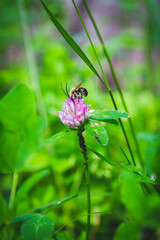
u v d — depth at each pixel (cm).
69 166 44
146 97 67
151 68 74
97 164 43
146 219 35
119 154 43
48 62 56
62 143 46
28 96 39
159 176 32
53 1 78
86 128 28
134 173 29
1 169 38
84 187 44
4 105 38
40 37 70
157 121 58
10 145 38
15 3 72
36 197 41
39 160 44
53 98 50
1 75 57
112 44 69
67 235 33
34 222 29
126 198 36
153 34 68
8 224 36
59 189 44
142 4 72
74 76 56
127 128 51
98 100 55
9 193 43
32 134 39
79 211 41
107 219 41
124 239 34
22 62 82
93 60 52
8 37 71
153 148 39
